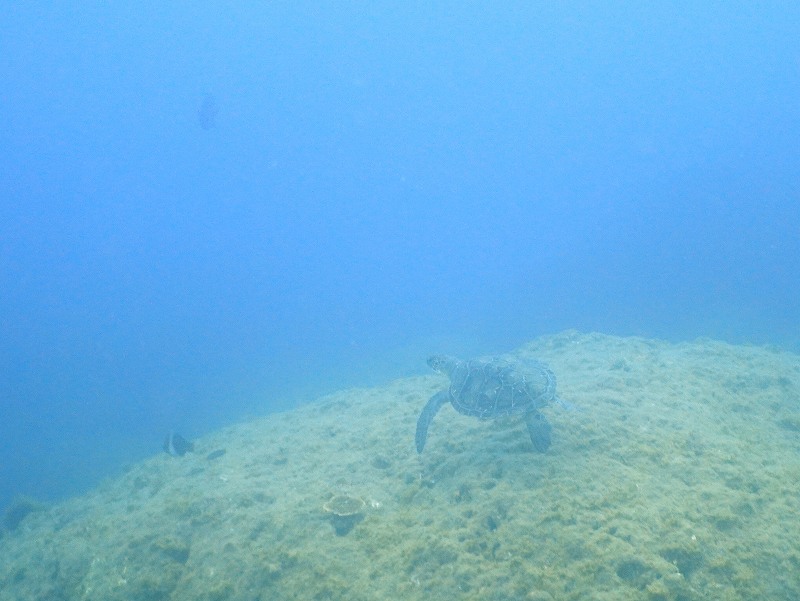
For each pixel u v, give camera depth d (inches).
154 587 268.7
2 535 485.4
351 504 300.0
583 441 300.2
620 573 202.8
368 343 1478.8
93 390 1694.1
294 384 1079.0
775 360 449.7
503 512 253.8
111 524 353.1
